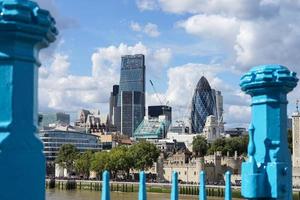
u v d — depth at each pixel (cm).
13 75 634
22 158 620
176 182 978
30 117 643
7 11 618
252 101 952
